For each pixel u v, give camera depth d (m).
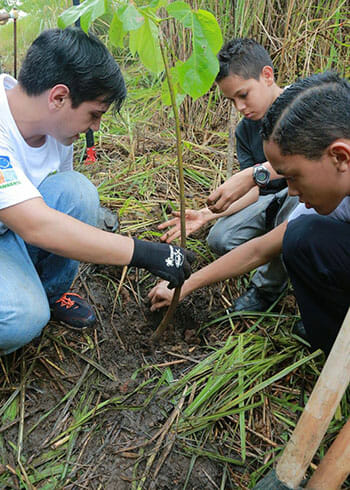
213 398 1.44
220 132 2.84
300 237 1.32
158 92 3.17
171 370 1.57
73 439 1.33
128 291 1.83
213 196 1.66
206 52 1.10
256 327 1.71
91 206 1.60
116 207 2.23
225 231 1.91
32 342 1.59
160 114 2.99
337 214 1.37
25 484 1.22
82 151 2.62
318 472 0.97
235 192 1.64
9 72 3.70
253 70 1.69
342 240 1.27
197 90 1.14
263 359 1.52
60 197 1.52
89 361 1.54
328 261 1.29
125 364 1.58
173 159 2.60
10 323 1.30
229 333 1.70
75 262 1.60
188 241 2.09
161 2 1.14
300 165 1.12
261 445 1.34
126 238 1.29
